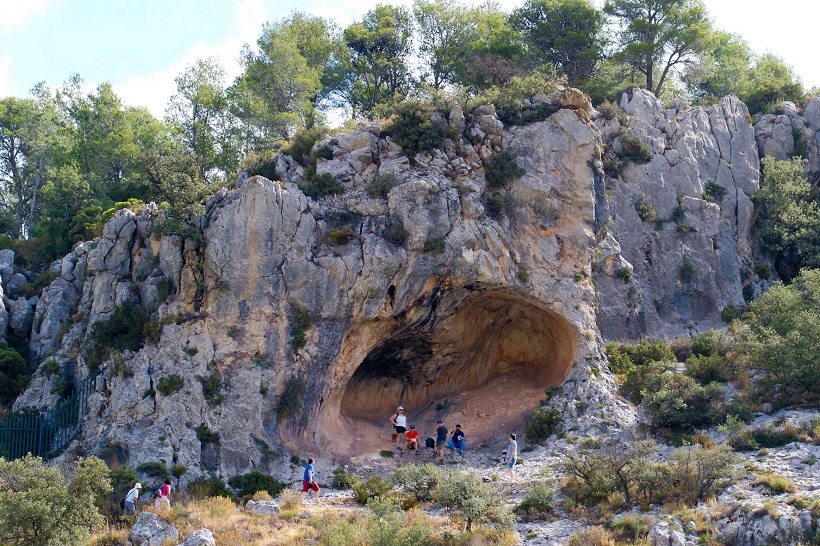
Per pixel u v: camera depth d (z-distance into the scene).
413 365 44.00
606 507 30.70
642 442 32.78
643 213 49.28
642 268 48.25
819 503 26.84
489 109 45.28
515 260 42.50
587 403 39.31
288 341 38.28
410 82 64.06
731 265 49.72
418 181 41.19
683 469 30.83
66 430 37.28
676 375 39.50
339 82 64.19
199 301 38.66
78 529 28.55
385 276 39.62
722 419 36.03
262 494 33.66
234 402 36.81
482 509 29.59
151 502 32.75
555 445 37.81
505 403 42.50
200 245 39.16
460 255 40.59
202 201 40.78
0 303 44.50
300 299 38.66
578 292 42.69
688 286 48.41
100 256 41.28
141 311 39.34
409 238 40.16
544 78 48.75
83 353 39.66
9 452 36.38
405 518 30.50
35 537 27.83
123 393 37.00
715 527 27.66
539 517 30.80
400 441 40.66
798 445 32.69
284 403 37.56
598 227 44.66
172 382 36.72
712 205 50.41
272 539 29.44
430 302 41.12
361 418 42.88
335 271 39.12
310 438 38.22
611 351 43.00
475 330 44.19
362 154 42.56
